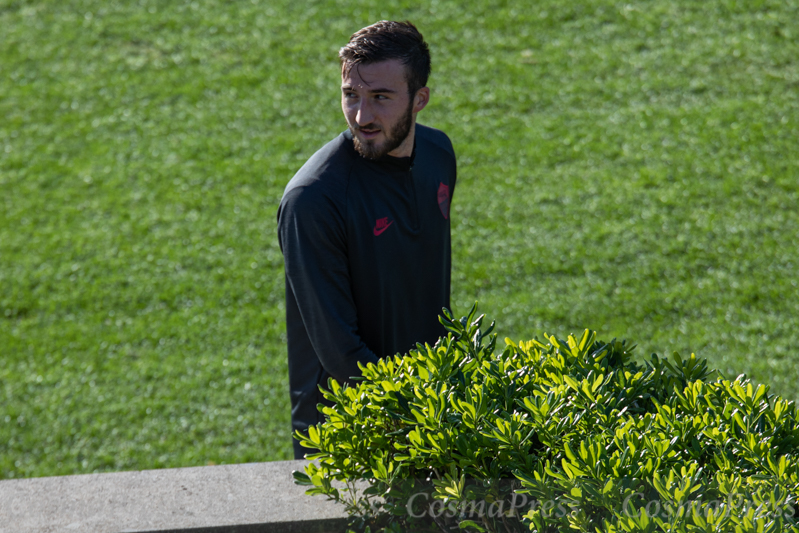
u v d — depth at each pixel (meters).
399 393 7.25
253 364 17.55
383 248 8.56
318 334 8.30
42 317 19.22
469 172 24.20
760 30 29.97
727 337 17.91
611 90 27.56
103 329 18.80
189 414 16.22
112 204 23.22
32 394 16.88
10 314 19.31
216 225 22.27
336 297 8.20
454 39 30.45
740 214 21.88
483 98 27.50
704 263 20.23
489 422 6.95
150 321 19.02
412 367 7.72
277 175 24.23
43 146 25.77
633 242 21.11
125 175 24.44
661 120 26.03
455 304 19.31
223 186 23.83
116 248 21.50
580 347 7.90
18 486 7.98
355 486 7.78
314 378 8.93
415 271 9.08
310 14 32.03
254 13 32.19
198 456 15.12
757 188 22.80
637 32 30.38
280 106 27.39
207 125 26.61
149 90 28.36
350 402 7.44
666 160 24.22
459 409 6.96
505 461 6.73
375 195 8.45
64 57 30.08
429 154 9.31
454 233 21.81
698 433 6.91
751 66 28.25
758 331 18.05
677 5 31.64
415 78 8.04
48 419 16.16
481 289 19.81
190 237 21.83
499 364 7.56
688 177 23.42
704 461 6.92
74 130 26.52
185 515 7.52
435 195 9.23
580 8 31.80
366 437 7.23
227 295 19.75
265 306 19.39
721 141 24.83
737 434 6.88
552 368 7.73
